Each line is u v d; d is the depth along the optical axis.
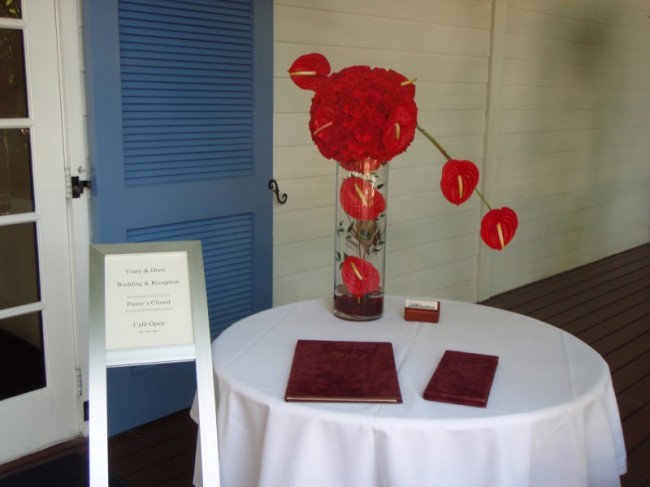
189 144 2.69
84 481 2.39
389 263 3.88
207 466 1.48
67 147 2.44
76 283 2.55
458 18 3.94
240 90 2.83
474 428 1.36
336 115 1.72
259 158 2.95
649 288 5.04
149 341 1.49
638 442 2.77
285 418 1.42
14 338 2.44
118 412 2.70
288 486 1.42
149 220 2.61
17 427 2.49
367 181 1.84
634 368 3.53
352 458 1.38
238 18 2.76
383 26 3.49
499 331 1.90
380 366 1.61
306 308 2.07
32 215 2.39
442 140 4.04
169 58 2.56
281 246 3.25
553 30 4.77
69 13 2.36
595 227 5.79
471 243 4.46
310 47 3.16
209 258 2.86
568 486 1.46
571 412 1.45
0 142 2.29
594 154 5.55
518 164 4.71
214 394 1.62
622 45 5.60
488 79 4.25
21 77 2.32
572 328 4.15
